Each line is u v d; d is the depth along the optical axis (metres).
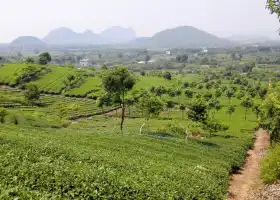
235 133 98.00
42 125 80.12
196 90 196.38
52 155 28.44
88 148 39.41
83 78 186.00
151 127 96.94
